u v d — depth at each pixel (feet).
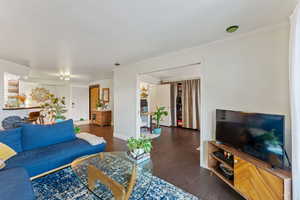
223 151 7.38
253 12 5.26
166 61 10.34
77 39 7.52
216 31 6.75
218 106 7.84
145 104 22.90
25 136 7.59
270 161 5.01
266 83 6.38
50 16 5.39
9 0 4.43
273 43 6.19
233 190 6.31
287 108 5.86
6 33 6.73
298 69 4.25
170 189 6.34
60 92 24.58
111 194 5.33
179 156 10.02
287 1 4.64
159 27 6.35
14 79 17.51
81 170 6.14
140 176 6.25
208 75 8.20
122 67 14.14
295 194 4.19
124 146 12.08
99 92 24.39
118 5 4.82
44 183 6.63
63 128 8.91
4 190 4.12
